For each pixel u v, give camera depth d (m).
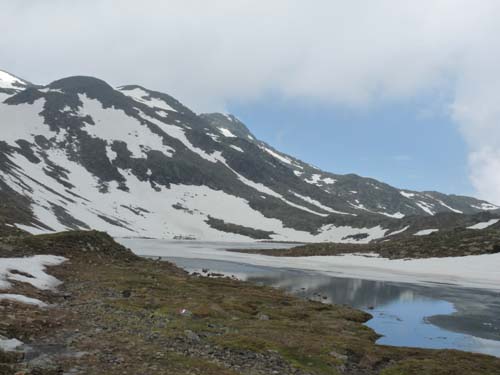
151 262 76.00
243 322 33.69
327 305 48.31
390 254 129.75
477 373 25.02
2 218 82.94
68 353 19.64
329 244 176.62
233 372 19.89
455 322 44.03
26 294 31.84
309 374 22.11
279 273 87.81
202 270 83.44
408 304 54.81
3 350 17.94
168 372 18.38
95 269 55.03
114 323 27.08
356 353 27.88
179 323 29.38
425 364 26.03
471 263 106.25
